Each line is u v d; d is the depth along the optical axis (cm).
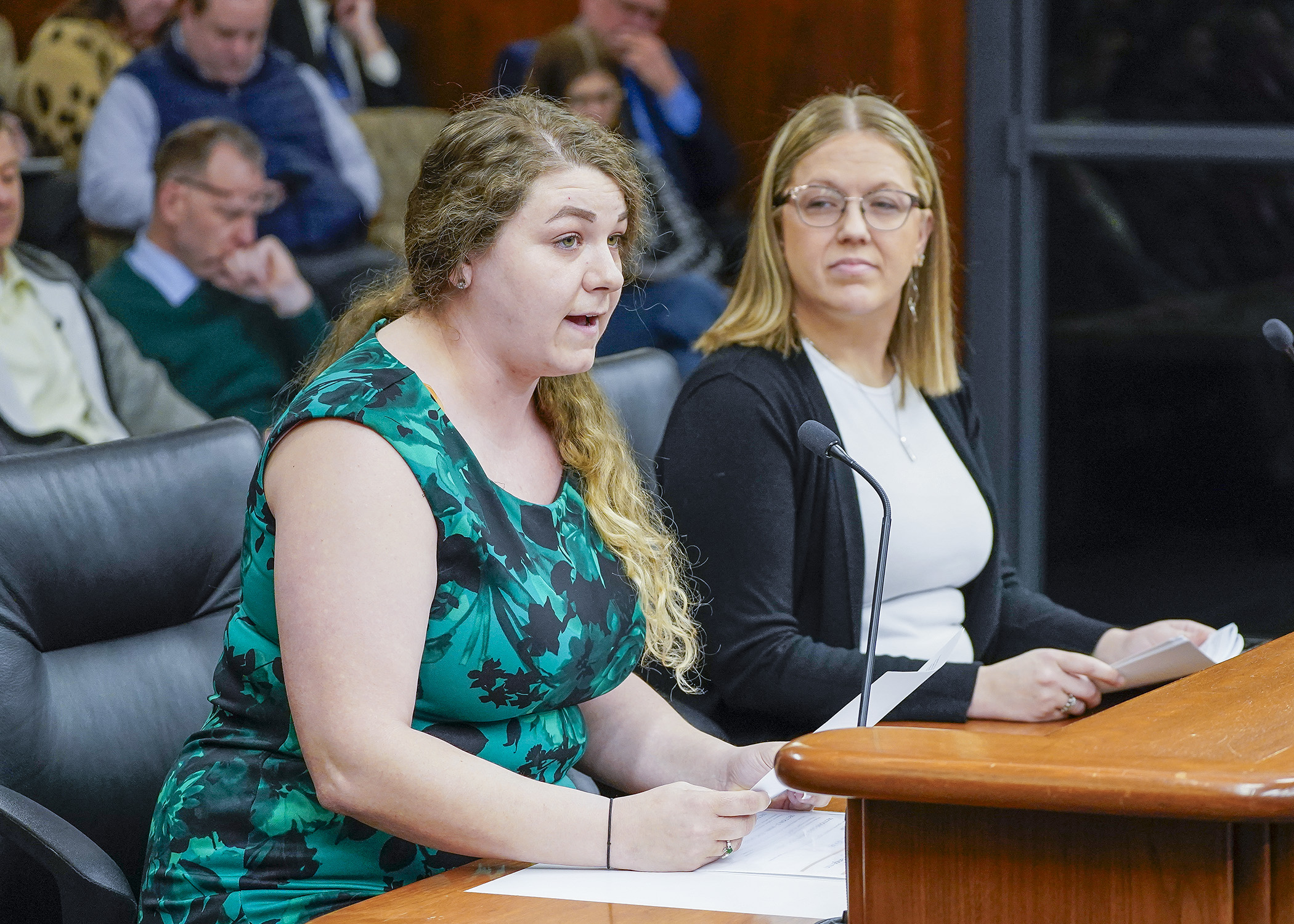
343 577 431
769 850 443
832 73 1287
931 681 605
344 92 1153
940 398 737
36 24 1062
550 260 468
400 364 476
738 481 664
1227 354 1441
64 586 548
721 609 658
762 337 702
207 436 611
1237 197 1416
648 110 1242
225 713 482
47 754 529
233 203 1117
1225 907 275
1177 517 1463
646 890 406
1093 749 299
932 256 721
